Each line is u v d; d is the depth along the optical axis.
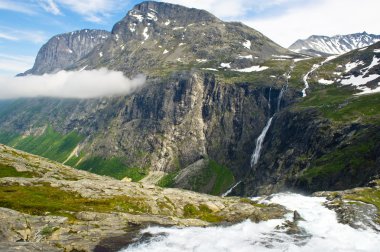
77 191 122.69
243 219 99.75
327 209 103.94
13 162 166.62
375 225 87.56
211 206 125.62
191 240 79.62
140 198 120.38
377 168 172.00
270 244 75.94
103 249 74.25
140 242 78.25
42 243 74.31
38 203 101.69
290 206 110.38
